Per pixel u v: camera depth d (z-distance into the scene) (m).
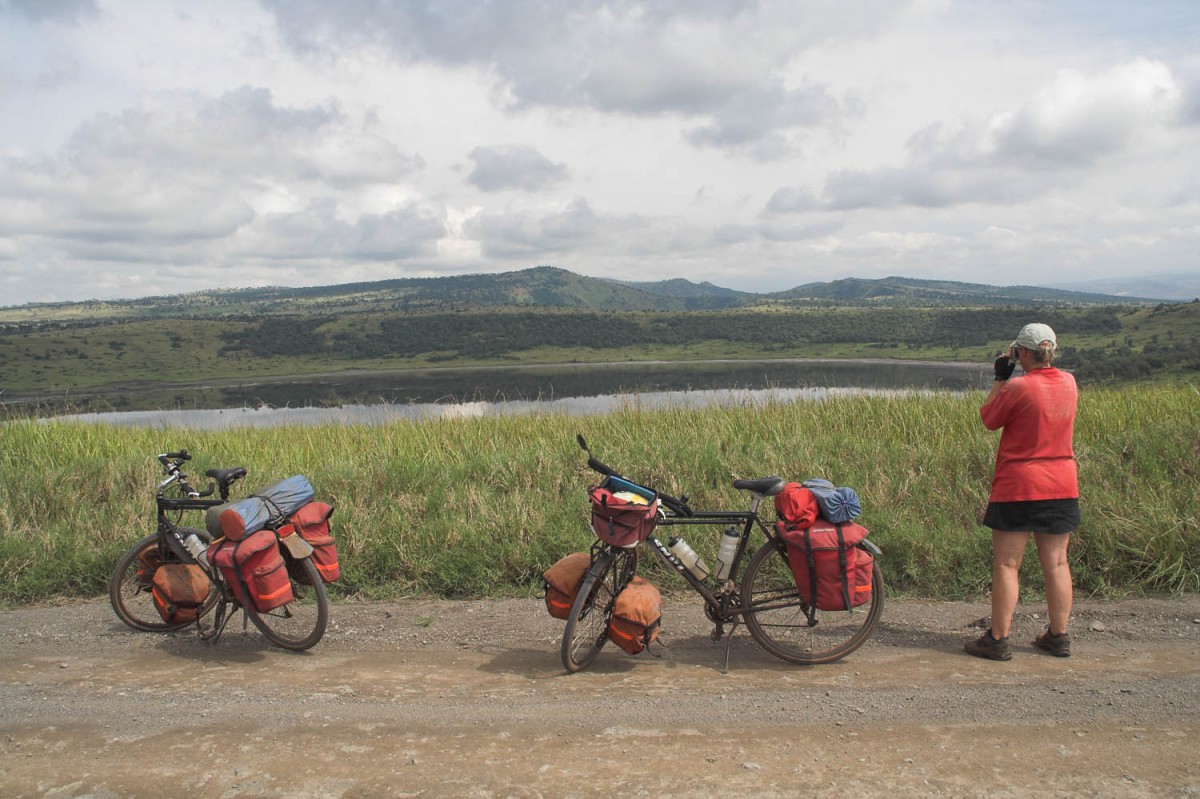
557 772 2.97
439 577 5.73
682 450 7.95
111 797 2.87
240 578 4.44
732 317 197.00
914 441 8.56
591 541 5.88
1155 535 5.37
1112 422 8.88
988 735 3.24
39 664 4.48
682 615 5.12
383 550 5.94
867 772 2.93
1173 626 4.61
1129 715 3.40
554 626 4.95
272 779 2.97
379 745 3.25
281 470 8.16
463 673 4.19
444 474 7.66
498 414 11.42
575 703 3.70
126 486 7.73
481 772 2.98
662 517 4.27
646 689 3.88
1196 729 3.24
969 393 10.77
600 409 11.50
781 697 3.73
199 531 5.09
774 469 7.31
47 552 6.14
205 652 4.67
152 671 4.33
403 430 10.80
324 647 4.71
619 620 4.11
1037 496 4.09
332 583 5.75
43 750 3.29
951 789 2.79
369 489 7.33
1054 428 4.12
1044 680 3.87
